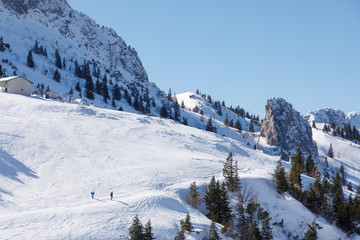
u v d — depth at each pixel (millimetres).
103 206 42406
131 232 36438
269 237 44438
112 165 60750
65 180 50375
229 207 51688
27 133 66438
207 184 58281
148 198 47219
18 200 41062
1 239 31719
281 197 61281
